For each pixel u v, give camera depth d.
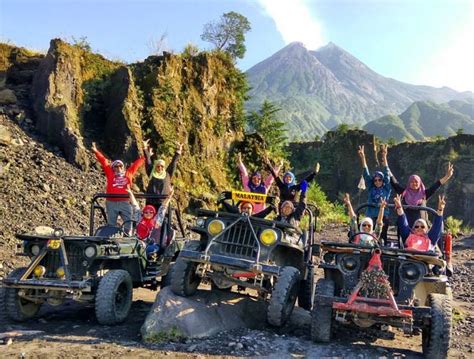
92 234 9.44
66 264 7.64
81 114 20.02
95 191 16.81
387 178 9.88
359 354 6.86
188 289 8.02
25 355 6.28
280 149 33.44
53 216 14.38
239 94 27.77
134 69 22.86
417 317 6.79
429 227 9.32
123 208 10.08
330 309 7.20
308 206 10.10
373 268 7.07
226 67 27.25
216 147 25.66
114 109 20.23
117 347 6.70
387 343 7.68
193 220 19.98
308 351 6.86
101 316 7.55
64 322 7.98
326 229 27.05
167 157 21.72
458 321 9.06
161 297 7.70
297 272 7.83
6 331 7.38
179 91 23.77
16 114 18.39
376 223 9.21
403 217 8.55
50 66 19.22
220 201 9.27
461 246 21.06
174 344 6.92
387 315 6.79
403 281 7.27
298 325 8.23
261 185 10.61
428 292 7.65
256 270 7.61
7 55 20.75
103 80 21.39
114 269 8.51
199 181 23.06
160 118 21.98
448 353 6.95
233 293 8.73
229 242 8.11
